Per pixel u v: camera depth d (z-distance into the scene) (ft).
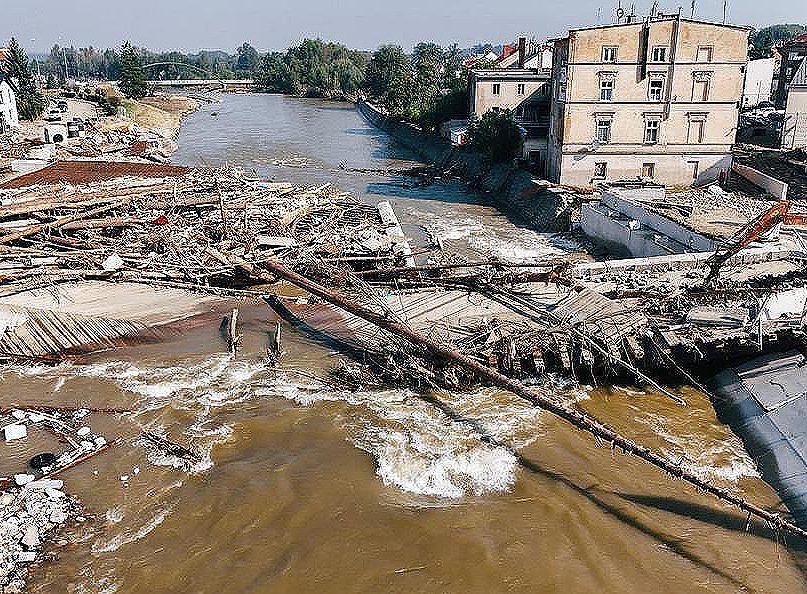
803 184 160.25
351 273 96.78
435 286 92.27
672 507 58.59
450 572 50.52
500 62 288.92
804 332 76.02
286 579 49.90
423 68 317.63
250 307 91.66
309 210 135.54
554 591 49.24
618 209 134.00
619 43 157.89
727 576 51.42
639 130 164.25
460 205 176.04
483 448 65.10
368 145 273.75
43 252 100.22
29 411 69.41
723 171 165.78
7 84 249.96
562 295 88.43
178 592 48.98
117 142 230.68
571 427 69.10
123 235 111.45
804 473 60.49
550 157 178.09
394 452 63.87
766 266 98.17
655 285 89.97
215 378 76.13
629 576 50.96
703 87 160.56
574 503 58.23
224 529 54.54
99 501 57.41
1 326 81.51
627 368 75.46
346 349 82.33
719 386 76.89
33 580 49.47
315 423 68.13
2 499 56.49
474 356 74.64
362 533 54.08
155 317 87.20
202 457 63.00
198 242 108.99
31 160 177.78
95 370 77.77
